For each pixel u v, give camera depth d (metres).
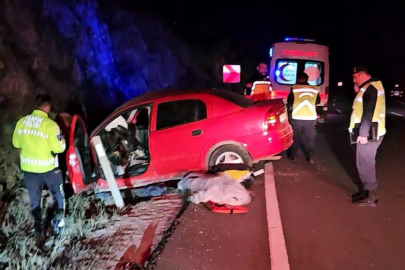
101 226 6.22
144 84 16.48
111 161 7.95
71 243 5.68
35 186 5.95
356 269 4.91
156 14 23.89
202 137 7.79
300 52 14.12
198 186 6.78
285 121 8.22
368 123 6.62
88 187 7.35
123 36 16.72
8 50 8.79
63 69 10.98
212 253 5.11
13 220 6.38
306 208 6.84
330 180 8.45
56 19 11.61
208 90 8.25
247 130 7.75
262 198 7.10
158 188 8.03
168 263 4.86
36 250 5.42
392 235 5.82
